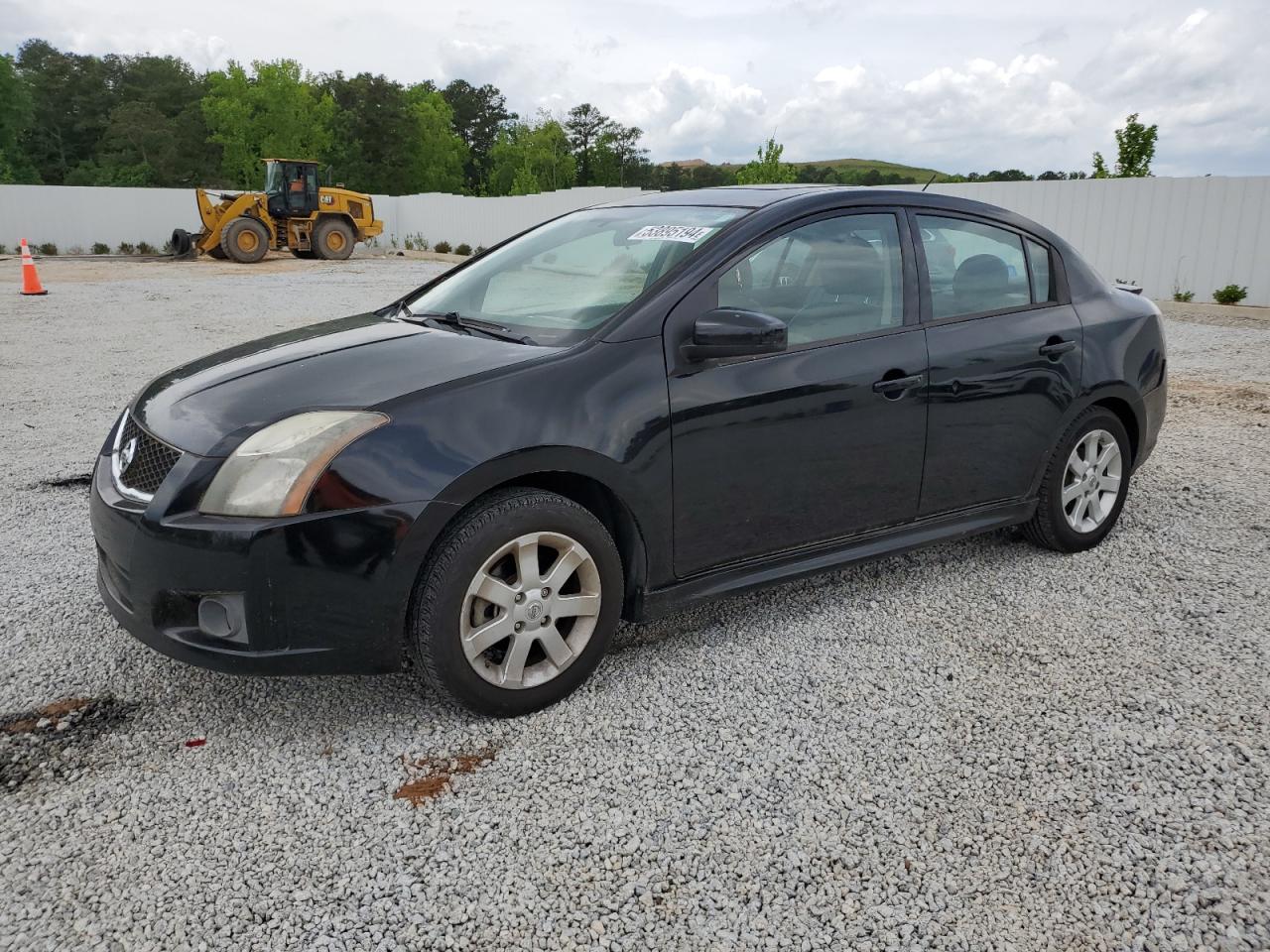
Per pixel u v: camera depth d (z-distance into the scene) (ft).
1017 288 13.24
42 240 116.98
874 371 11.39
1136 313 14.51
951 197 12.87
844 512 11.62
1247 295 50.01
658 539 10.20
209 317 42.45
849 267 11.60
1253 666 10.80
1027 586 13.15
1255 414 23.94
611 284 10.79
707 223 11.28
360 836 7.88
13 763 8.82
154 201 122.93
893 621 12.06
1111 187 54.39
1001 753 9.11
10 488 17.29
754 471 10.68
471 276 12.92
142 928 6.82
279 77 235.61
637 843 7.82
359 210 91.76
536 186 258.78
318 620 8.61
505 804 8.31
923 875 7.47
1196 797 8.41
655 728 9.55
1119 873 7.48
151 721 9.57
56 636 11.35
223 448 8.73
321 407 8.93
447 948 6.69
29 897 7.11
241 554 8.36
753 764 8.93
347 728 9.48
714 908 7.11
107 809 8.17
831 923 6.96
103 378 27.94
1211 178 50.42
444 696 9.52
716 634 11.71
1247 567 13.78
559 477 9.77
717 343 9.77
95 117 312.71
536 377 9.41
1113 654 11.14
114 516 9.04
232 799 8.32
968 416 12.38
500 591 9.24
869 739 9.36
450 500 8.79
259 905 7.07
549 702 9.85
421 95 293.02
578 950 6.69
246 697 10.04
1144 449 14.87
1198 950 6.70
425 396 9.01
